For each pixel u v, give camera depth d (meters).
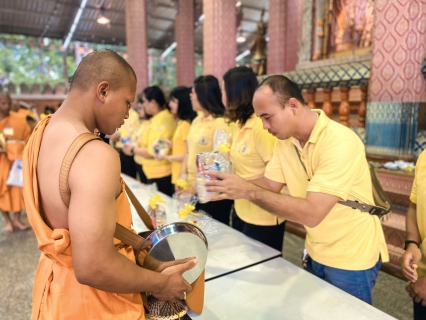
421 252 1.36
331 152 1.21
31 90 11.06
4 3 9.76
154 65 16.31
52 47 14.61
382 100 2.88
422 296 1.25
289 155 1.45
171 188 3.49
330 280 1.39
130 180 3.08
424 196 1.30
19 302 2.29
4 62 14.32
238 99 1.83
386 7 2.76
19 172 3.51
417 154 2.77
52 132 0.78
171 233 0.89
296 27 4.96
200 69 15.72
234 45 4.41
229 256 1.52
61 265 0.81
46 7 10.11
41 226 0.78
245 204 1.99
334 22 4.08
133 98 0.87
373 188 1.46
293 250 3.07
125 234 0.85
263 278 1.33
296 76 3.82
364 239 1.34
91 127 0.83
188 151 2.64
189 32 7.62
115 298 0.82
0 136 3.39
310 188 1.22
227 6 4.29
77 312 0.79
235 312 1.12
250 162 1.88
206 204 2.52
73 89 0.82
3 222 3.98
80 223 0.67
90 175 0.69
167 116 3.29
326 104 3.60
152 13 10.57
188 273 0.93
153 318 0.93
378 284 2.44
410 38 2.65
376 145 2.97
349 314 1.10
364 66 3.12
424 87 2.69
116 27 11.90
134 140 3.89
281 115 1.24
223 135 1.53
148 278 0.78
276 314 1.10
